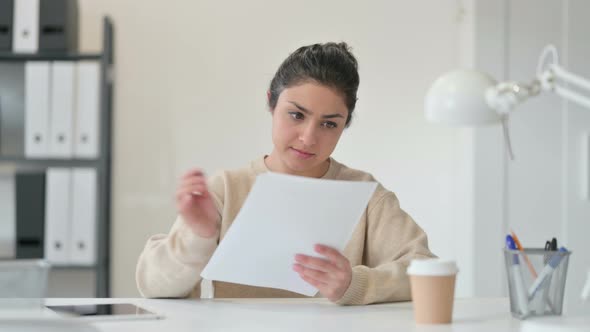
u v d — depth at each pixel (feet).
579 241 10.80
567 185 10.80
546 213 10.76
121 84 10.85
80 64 9.96
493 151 10.63
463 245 10.93
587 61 10.80
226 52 11.00
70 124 9.92
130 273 10.77
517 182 10.72
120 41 10.86
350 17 11.18
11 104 10.82
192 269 4.79
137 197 10.82
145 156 10.85
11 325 2.89
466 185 10.83
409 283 4.88
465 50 11.03
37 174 9.84
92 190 9.90
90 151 9.96
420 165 11.18
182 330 3.55
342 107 5.28
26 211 9.80
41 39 10.05
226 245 4.32
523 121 10.78
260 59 11.04
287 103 5.26
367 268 4.76
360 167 11.12
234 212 5.73
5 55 10.07
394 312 4.34
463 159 10.96
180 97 10.93
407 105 11.19
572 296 10.70
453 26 11.27
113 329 3.57
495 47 10.65
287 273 4.56
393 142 11.16
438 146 11.21
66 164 10.72
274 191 4.05
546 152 10.79
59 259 9.86
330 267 4.45
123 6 10.89
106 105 10.10
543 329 3.58
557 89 3.42
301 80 5.22
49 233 9.84
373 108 11.16
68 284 10.65
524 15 10.73
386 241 5.54
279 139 5.36
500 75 10.66
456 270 3.91
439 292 3.84
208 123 10.96
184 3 10.96
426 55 11.23
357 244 5.63
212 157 10.95
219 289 5.58
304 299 5.01
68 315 3.87
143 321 3.86
